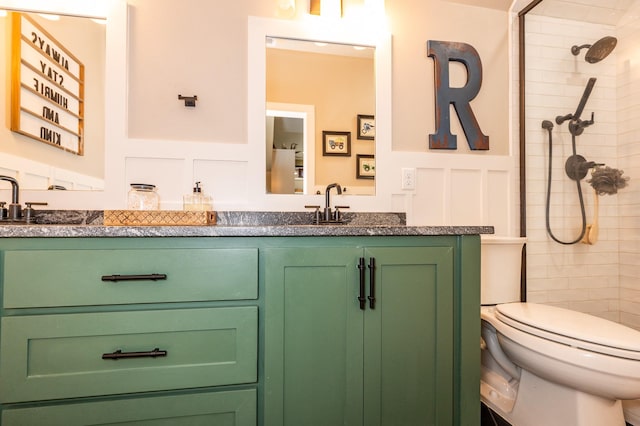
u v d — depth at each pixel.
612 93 1.79
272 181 1.48
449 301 1.00
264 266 0.89
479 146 1.67
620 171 1.75
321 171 1.53
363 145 1.57
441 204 1.63
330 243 0.93
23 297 0.76
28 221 1.19
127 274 0.81
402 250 0.97
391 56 1.59
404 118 1.61
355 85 1.57
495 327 1.15
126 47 1.35
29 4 1.29
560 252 1.74
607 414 0.93
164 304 0.83
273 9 1.48
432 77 1.64
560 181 1.75
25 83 1.31
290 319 0.90
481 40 1.69
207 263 0.85
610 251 1.78
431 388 0.98
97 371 0.79
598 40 1.75
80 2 1.32
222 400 0.85
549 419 1.02
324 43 1.54
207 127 1.42
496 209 1.68
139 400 0.81
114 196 1.33
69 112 1.33
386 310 0.95
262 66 1.46
